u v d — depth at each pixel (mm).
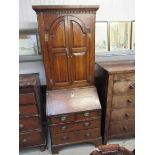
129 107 1957
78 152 1986
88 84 1920
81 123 1914
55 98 1841
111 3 2133
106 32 2195
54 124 1851
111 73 1749
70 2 2047
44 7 1530
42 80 2268
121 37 2244
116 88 1837
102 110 2023
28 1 1957
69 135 1944
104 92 1923
